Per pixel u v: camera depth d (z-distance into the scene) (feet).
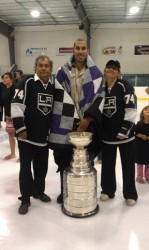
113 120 7.83
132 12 35.63
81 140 7.14
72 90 7.59
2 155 14.05
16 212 7.97
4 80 11.82
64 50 45.42
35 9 36.45
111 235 6.77
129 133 7.64
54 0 32.71
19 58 46.60
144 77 40.55
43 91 7.46
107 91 7.79
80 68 7.65
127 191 8.33
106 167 8.45
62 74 7.57
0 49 45.93
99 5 34.96
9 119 12.64
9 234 6.85
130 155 8.06
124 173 8.26
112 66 7.56
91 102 7.28
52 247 6.33
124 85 7.68
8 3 33.78
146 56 43.98
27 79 7.47
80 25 39.73
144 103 31.71
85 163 7.63
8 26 44.06
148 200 8.66
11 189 9.62
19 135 7.41
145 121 9.53
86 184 7.52
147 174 10.09
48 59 7.41
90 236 6.74
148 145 9.55
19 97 7.36
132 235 6.77
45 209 8.13
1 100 13.42
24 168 7.82
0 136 18.78
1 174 11.15
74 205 7.62
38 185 8.52
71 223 7.34
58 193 9.23
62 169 8.26
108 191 8.65
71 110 7.41
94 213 7.76
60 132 7.48
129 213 7.83
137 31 43.60
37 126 7.55
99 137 7.83
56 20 42.34
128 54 44.37
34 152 8.09
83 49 7.34
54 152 7.97
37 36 45.57
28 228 7.12
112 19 41.96
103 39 44.57
